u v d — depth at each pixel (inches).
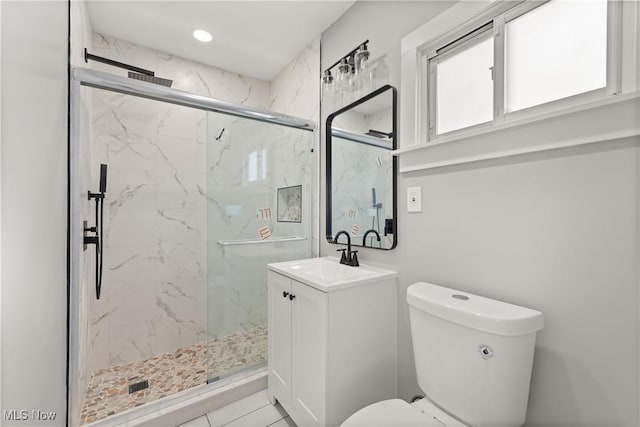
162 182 85.4
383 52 60.1
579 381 32.8
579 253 32.6
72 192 47.9
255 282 73.5
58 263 40.6
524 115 38.9
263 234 75.1
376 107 61.4
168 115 86.5
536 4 37.6
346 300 47.4
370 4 63.6
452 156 45.1
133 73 73.5
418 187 51.6
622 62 29.6
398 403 37.9
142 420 53.3
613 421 30.4
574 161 32.9
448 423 35.7
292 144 79.4
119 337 78.8
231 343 69.0
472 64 45.1
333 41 75.2
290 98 95.2
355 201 67.5
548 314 35.1
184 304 88.7
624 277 29.6
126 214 80.3
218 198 69.5
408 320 53.1
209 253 68.2
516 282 38.0
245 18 73.2
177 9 69.7
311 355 48.4
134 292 81.2
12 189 23.0
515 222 38.1
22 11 25.2
